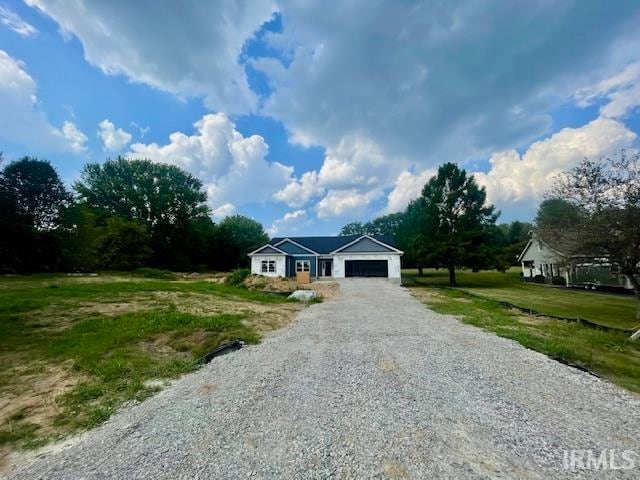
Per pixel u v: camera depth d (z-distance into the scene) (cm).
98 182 3925
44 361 549
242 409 382
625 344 664
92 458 288
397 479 247
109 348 621
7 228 2264
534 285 2398
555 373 493
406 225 3145
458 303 1302
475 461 271
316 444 301
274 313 1045
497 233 2373
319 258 2980
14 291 1243
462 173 2348
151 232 4016
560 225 1116
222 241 4747
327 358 582
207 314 955
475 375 485
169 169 4419
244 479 252
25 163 2538
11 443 315
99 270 2945
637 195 955
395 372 501
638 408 378
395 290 1850
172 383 477
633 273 1026
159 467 271
